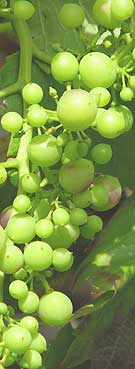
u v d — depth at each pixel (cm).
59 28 41
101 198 35
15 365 39
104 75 33
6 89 37
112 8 34
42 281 34
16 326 32
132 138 45
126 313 45
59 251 34
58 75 34
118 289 42
